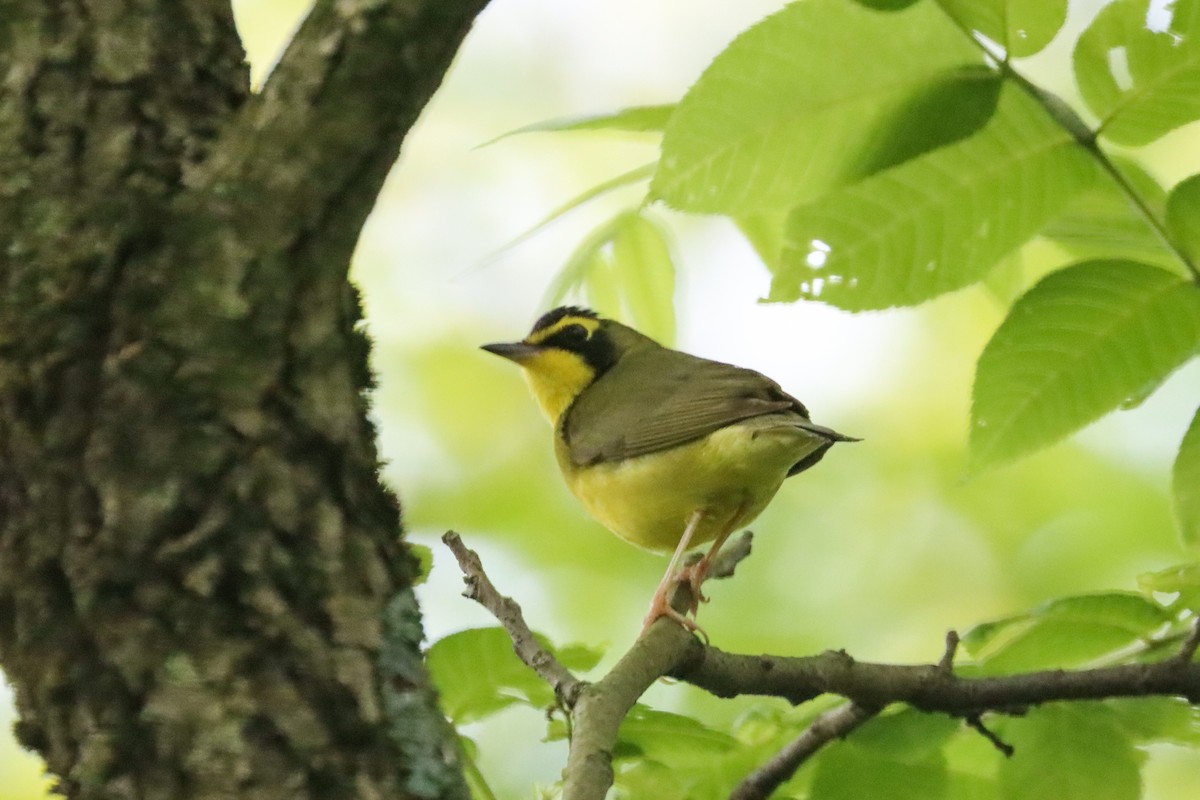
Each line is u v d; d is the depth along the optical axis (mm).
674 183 6973
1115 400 7719
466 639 7188
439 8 5293
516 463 15172
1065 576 14898
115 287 5277
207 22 6031
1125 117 7176
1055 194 7316
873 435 15820
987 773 8148
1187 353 7629
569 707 6746
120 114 5645
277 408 5289
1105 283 7555
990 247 7363
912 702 7691
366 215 5500
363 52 5312
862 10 6684
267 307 5324
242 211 5340
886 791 7867
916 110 6875
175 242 5320
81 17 5820
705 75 6758
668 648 7379
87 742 4824
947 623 14898
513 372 15531
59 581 4988
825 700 8547
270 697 4848
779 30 6688
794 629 14805
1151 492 14938
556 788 7316
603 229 9148
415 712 5020
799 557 15281
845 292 7348
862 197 7270
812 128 6895
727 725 8773
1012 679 7652
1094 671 7602
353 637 5047
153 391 5141
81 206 5398
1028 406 7770
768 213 8797
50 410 5148
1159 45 6980
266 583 5023
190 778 4730
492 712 7430
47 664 4934
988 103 6875
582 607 14438
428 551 7047
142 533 4996
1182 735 7703
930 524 15391
